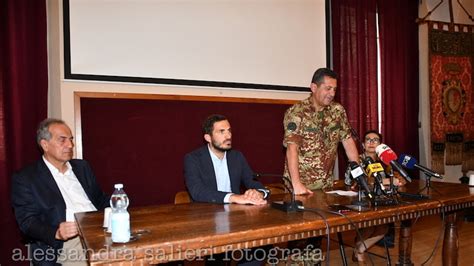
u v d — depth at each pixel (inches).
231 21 128.9
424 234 146.0
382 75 160.2
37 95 103.0
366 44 155.0
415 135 170.7
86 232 52.6
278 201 72.9
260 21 134.2
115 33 112.1
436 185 95.4
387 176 86.4
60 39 107.0
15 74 100.5
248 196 73.6
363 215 62.7
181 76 120.6
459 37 181.5
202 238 48.5
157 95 116.6
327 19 147.4
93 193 85.7
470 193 82.7
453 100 178.9
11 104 100.4
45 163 78.6
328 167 95.8
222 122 85.7
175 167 119.0
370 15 156.3
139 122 114.2
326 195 81.9
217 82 126.0
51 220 74.8
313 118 91.7
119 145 111.7
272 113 135.3
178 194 90.4
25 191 73.1
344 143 97.3
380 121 160.9
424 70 178.2
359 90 152.6
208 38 125.0
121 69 112.7
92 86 110.1
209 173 84.0
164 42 118.3
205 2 124.6
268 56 135.3
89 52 109.1
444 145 176.2
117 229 46.4
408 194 79.3
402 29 166.1
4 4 100.2
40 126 77.7
